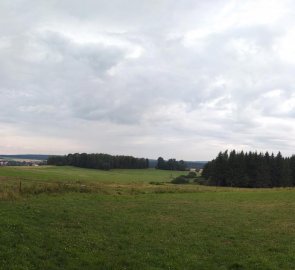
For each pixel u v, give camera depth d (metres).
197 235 23.84
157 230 24.86
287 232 25.67
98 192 49.59
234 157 132.88
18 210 27.38
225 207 39.44
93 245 19.62
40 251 17.45
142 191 56.78
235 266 17.41
